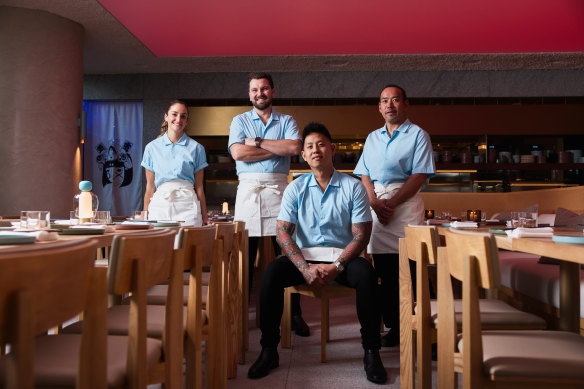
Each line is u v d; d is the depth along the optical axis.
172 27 5.82
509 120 7.09
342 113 7.31
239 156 3.17
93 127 7.74
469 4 5.08
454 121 7.14
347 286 2.57
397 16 5.43
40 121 5.54
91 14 5.54
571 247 1.25
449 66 7.17
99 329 0.96
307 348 2.88
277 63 7.10
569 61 6.89
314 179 2.76
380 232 2.99
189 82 7.55
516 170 6.92
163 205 3.45
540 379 1.22
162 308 1.83
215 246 1.91
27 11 5.48
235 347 2.37
